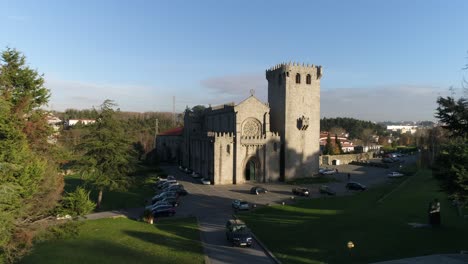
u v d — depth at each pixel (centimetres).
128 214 5631
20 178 2703
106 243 3894
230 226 4072
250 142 8831
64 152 3997
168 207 5469
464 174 2861
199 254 3525
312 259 3234
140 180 6838
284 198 6869
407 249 3200
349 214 4906
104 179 5866
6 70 3506
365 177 9919
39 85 3747
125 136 6266
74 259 3347
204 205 6300
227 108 9431
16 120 3228
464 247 3198
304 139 9425
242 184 8675
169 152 13888
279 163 9206
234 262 3316
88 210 3528
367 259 3056
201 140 9700
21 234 2944
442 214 4391
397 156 15850
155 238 4119
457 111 3306
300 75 9325
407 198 5712
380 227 3966
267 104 9275
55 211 3409
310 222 4716
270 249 3675
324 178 9344
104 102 6141
